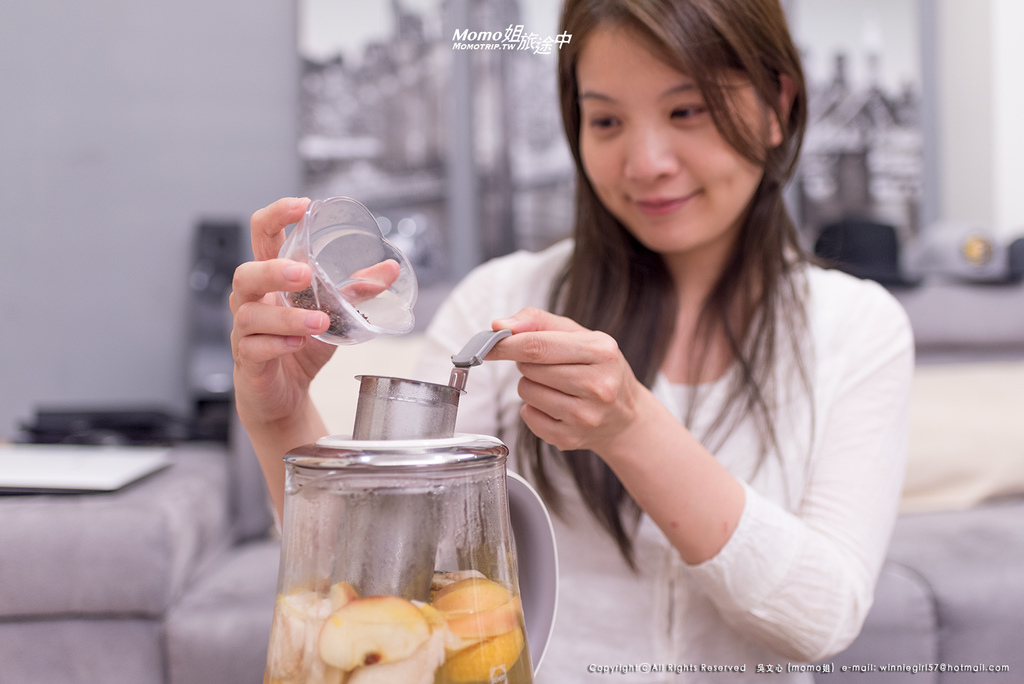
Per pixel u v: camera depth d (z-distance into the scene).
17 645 0.87
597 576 0.67
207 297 1.63
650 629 0.66
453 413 0.33
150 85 1.71
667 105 0.56
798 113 0.64
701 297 0.72
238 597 0.96
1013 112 2.01
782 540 0.54
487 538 0.30
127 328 1.70
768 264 0.68
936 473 1.32
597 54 0.56
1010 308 1.70
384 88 1.81
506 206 1.87
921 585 0.96
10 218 1.64
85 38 1.67
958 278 1.76
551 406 0.44
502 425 0.74
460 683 0.28
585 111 0.60
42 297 1.67
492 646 0.29
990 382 1.47
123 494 0.98
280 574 0.31
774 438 0.65
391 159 1.82
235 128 1.75
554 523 0.68
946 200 2.17
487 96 1.85
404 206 1.83
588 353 0.41
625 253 0.70
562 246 0.81
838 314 0.70
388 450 0.29
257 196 1.77
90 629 0.88
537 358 0.41
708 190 0.59
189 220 1.73
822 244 1.59
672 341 0.70
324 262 0.37
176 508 0.95
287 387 0.46
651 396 0.49
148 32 1.70
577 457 0.64
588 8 0.56
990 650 0.94
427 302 1.54
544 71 1.87
